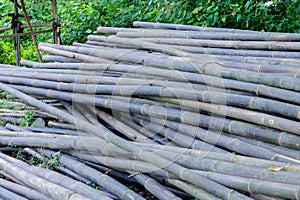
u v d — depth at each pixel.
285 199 2.48
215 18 6.38
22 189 3.13
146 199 3.12
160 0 7.12
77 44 5.02
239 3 6.55
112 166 3.20
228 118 3.22
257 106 3.10
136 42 4.18
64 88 4.05
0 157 3.56
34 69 4.62
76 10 8.17
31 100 4.17
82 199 2.78
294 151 2.88
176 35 4.38
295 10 6.05
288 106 2.99
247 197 2.52
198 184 2.70
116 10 8.16
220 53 4.04
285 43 3.88
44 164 3.46
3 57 7.60
